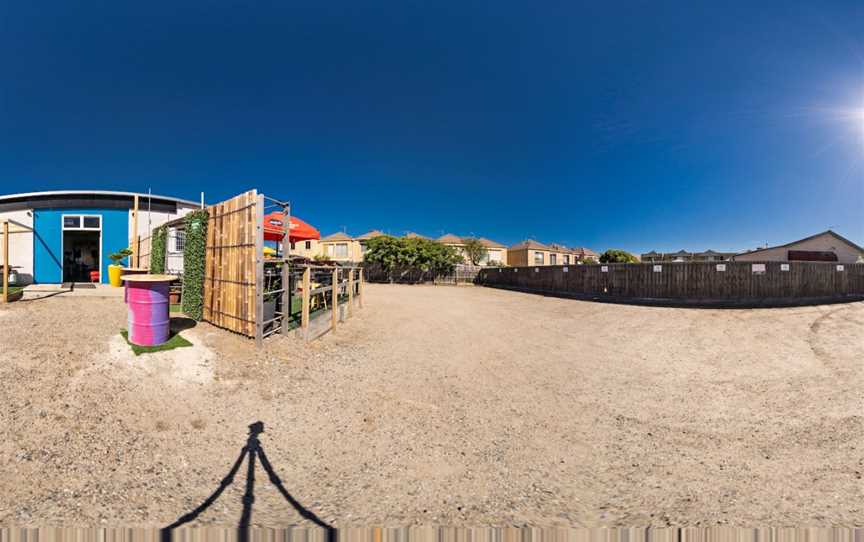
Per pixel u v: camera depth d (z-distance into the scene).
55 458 2.98
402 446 3.72
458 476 3.22
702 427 4.18
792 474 3.20
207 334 6.49
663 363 6.73
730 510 2.76
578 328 9.96
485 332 9.46
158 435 3.54
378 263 31.69
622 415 4.54
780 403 4.79
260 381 5.13
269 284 7.27
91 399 3.89
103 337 5.56
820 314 10.55
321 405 4.64
